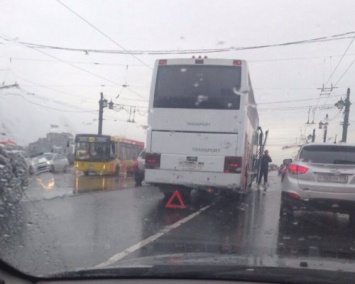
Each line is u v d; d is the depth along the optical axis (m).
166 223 9.82
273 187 23.39
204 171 12.37
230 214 11.66
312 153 9.94
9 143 12.38
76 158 28.12
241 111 12.28
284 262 3.95
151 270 3.52
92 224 9.28
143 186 20.34
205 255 4.39
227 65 12.45
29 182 13.91
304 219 10.96
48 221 9.18
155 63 12.77
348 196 9.44
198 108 12.42
